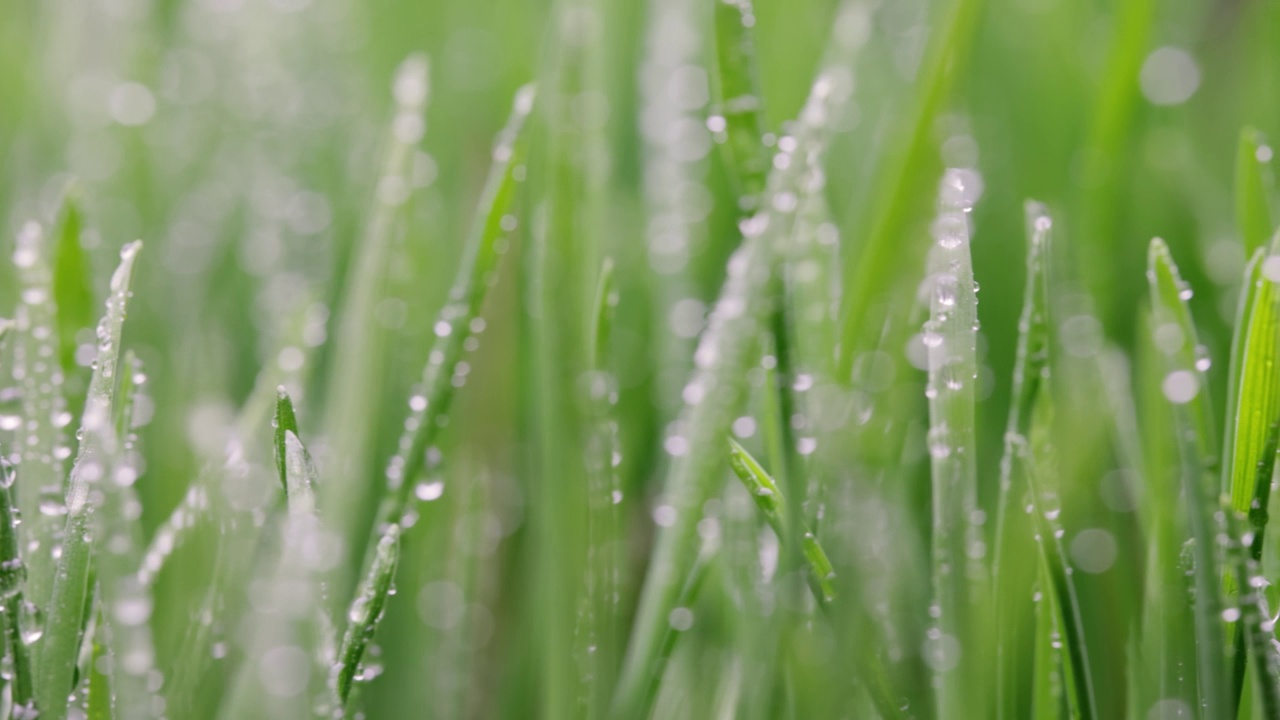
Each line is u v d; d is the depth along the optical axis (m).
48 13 0.66
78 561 0.36
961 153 0.50
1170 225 0.51
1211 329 0.47
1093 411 0.43
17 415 0.39
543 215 0.40
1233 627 0.36
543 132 0.45
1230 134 0.61
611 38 0.55
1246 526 0.37
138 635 0.35
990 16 0.60
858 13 0.51
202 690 0.39
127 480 0.36
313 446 0.42
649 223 0.47
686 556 0.38
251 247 0.55
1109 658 0.42
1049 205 0.52
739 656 0.38
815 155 0.40
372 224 0.42
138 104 0.61
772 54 0.55
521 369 0.44
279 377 0.41
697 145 0.50
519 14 0.56
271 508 0.39
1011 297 0.48
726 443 0.38
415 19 0.68
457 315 0.39
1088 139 0.51
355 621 0.36
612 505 0.39
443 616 0.42
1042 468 0.38
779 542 0.38
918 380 0.42
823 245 0.40
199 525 0.40
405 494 0.39
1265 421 0.37
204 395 0.45
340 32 0.69
